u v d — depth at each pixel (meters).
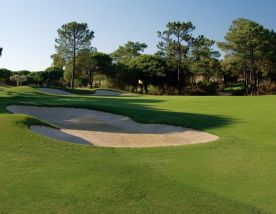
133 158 14.06
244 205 9.75
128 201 9.55
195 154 15.20
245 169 13.16
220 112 29.11
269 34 88.56
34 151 13.57
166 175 11.97
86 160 12.98
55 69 117.56
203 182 11.61
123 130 22.05
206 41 99.75
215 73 100.75
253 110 30.45
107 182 10.77
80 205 9.19
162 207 9.30
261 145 17.00
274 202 10.20
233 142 17.59
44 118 26.16
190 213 9.04
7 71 109.19
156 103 38.47
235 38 86.19
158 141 18.88
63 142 15.25
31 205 9.06
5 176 10.91
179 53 93.75
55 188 10.15
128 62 102.19
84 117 26.56
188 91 95.06
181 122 22.83
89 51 91.25
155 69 93.56
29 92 58.62
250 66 88.56
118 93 73.00
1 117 17.77
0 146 13.79
